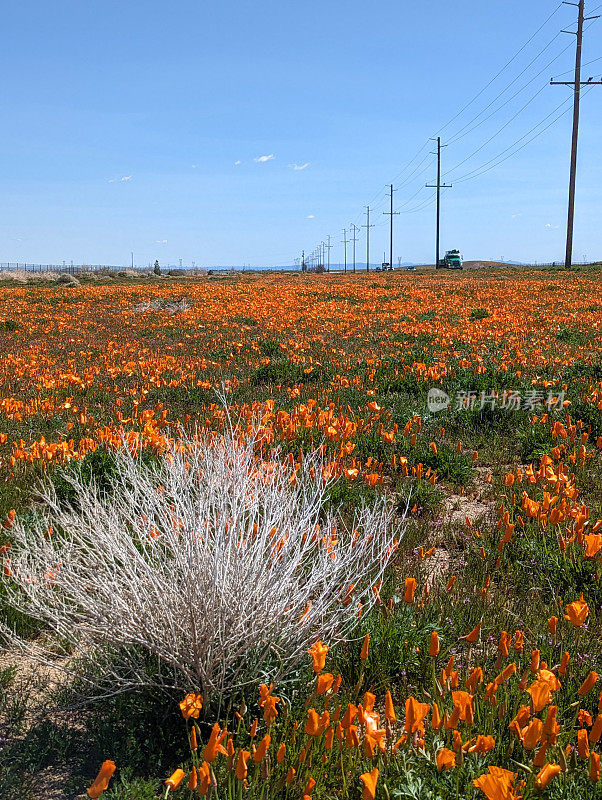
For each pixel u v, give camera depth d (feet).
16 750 9.12
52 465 19.44
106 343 56.65
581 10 151.64
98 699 10.06
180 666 9.18
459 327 57.82
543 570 13.78
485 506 18.51
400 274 202.08
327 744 7.86
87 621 9.98
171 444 17.22
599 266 170.50
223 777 8.08
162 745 9.27
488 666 10.64
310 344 51.57
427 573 13.97
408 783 7.73
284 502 12.50
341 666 10.64
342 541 13.19
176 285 143.84
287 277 205.98
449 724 7.61
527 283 117.50
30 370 39.55
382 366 37.14
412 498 18.07
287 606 10.38
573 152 157.28
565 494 16.43
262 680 9.66
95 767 9.00
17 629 11.78
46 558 10.89
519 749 8.46
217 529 10.43
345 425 21.99
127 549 10.59
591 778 7.13
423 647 10.97
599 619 12.35
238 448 15.80
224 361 44.52
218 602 9.43
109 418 27.58
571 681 10.11
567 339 50.96
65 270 334.44
